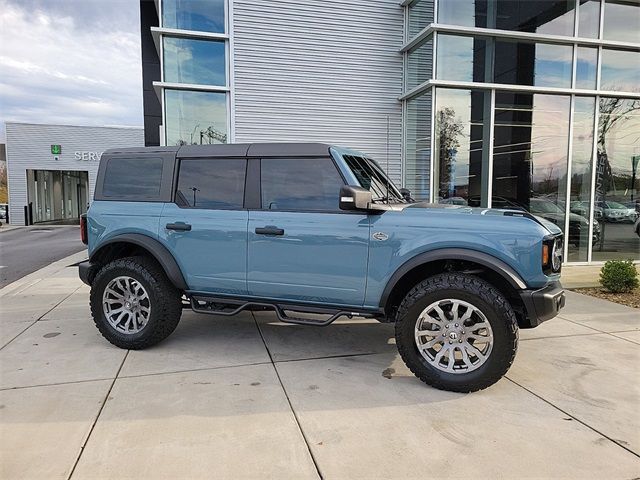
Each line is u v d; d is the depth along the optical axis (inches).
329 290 151.6
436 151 347.6
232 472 96.4
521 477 95.2
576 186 373.1
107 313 174.2
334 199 152.3
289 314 221.1
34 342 180.9
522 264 133.5
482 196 355.6
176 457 101.8
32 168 992.9
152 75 724.7
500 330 130.4
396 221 143.9
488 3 350.9
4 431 112.6
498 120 355.3
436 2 343.9
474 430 114.0
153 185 172.9
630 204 384.2
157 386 138.9
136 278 168.7
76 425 115.4
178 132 374.0
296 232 152.6
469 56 348.8
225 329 197.9
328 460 100.9
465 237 137.6
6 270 387.5
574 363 159.0
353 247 146.9
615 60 370.9
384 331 196.1
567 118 366.3
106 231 175.0
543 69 360.2
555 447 106.4
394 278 142.9
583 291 275.0
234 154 164.1
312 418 119.6
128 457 101.6
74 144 1008.9
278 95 381.4
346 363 158.9
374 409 124.8
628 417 120.8
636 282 269.1
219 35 369.4
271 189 159.2
